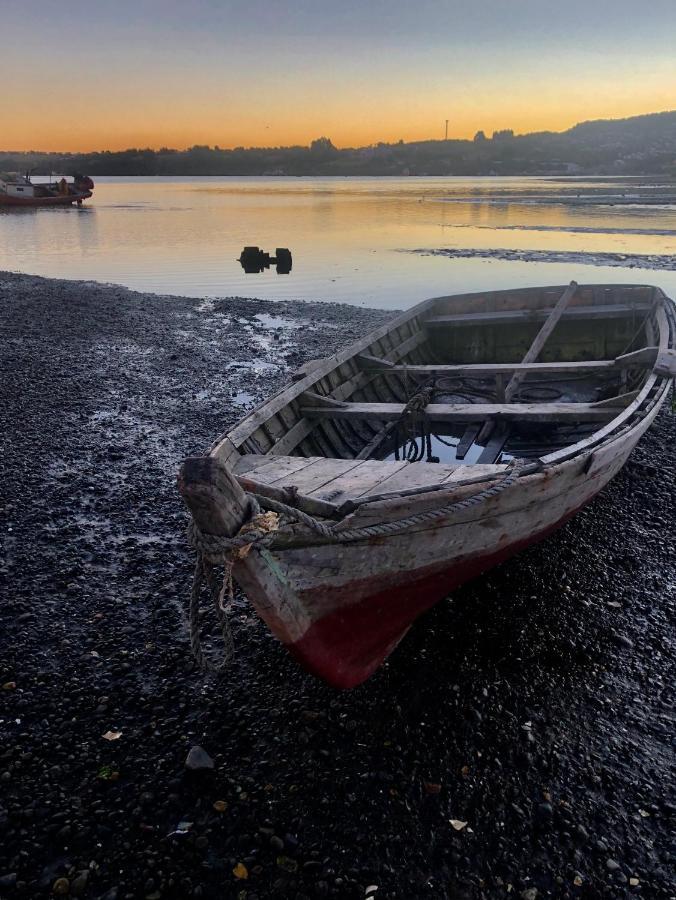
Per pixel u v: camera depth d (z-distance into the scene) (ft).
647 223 150.82
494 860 13.17
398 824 13.93
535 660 18.56
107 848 13.56
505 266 93.66
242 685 17.98
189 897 12.60
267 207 244.42
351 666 16.44
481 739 15.96
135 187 580.71
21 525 26.23
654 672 18.07
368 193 368.07
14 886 12.75
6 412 39.52
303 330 62.18
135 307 73.20
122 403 41.75
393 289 80.59
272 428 23.32
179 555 24.40
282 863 13.20
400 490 15.10
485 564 18.19
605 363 29.63
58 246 128.36
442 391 31.68
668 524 25.58
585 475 18.97
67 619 20.71
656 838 13.56
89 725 16.67
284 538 13.38
